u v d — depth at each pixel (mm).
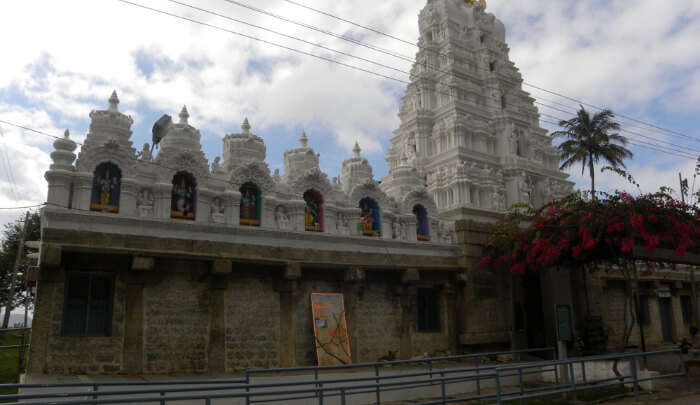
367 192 27562
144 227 20094
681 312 46906
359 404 19578
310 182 25344
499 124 38750
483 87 40500
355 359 24312
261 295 22469
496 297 30312
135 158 20891
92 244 18734
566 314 22328
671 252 24406
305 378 20562
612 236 23453
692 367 25609
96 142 20578
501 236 29453
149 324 19672
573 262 27000
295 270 22719
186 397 11141
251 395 11812
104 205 20188
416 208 30203
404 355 26188
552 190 38594
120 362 18969
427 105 39656
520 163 37375
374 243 26438
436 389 21438
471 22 42656
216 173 23141
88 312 18953
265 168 23875
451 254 29516
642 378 19469
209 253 21062
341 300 24422
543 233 26703
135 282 19609
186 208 21953
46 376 17250
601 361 22547
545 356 31234
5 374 21812
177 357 19953
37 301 17875
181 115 23625
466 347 28672
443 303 28797
